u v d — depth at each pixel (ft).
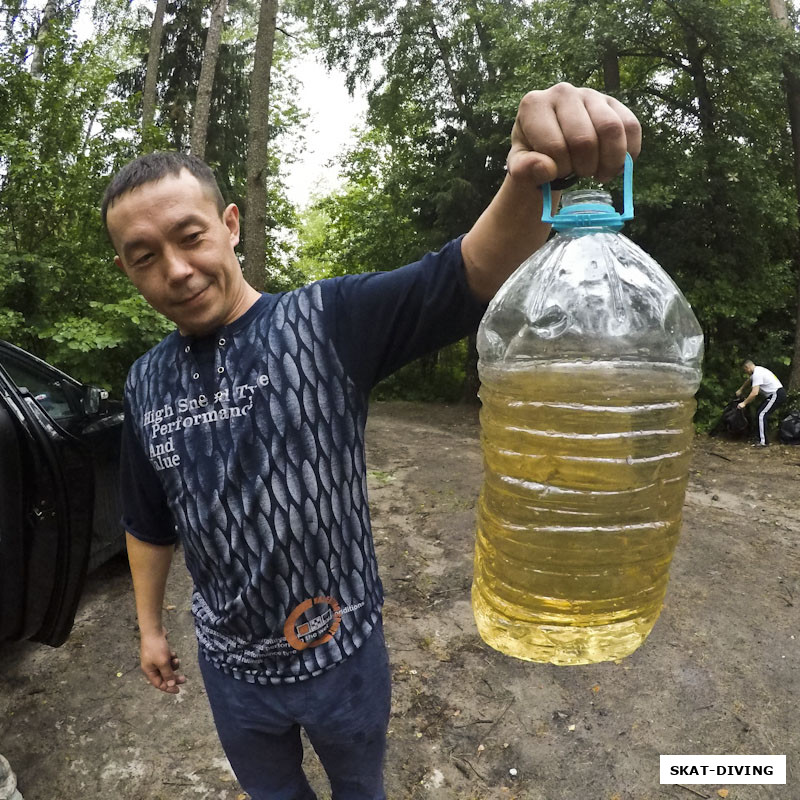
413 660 9.95
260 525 4.03
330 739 4.61
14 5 23.12
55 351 20.58
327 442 4.08
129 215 3.75
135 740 8.27
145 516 5.18
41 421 8.55
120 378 21.71
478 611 3.67
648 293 3.33
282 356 4.03
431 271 3.77
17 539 8.13
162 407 4.28
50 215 22.74
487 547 3.53
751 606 11.62
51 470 8.36
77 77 23.20
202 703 8.98
